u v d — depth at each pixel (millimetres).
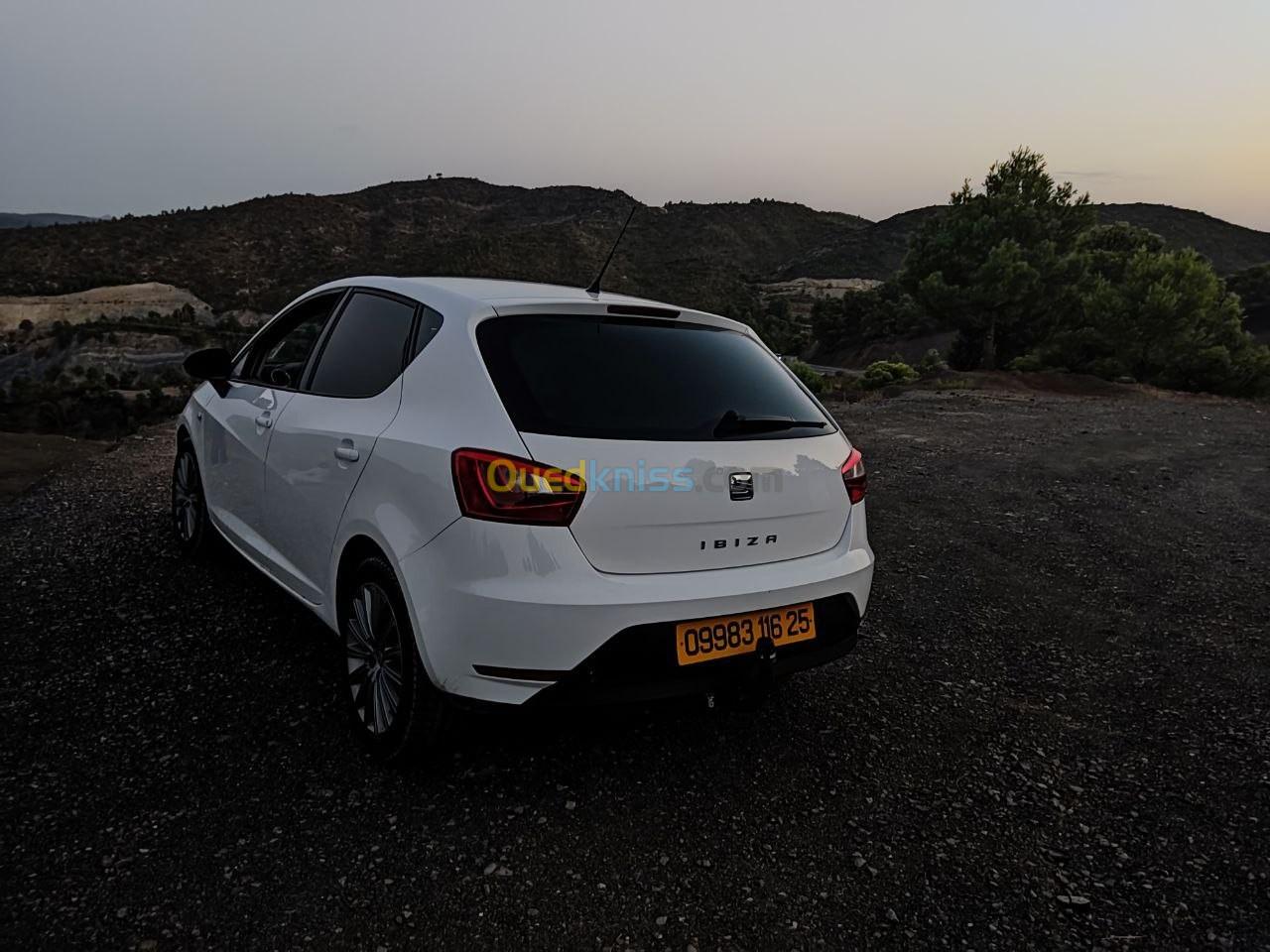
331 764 2773
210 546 4555
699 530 2566
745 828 2594
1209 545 6430
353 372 3121
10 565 4434
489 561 2342
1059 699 3707
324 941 1995
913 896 2324
